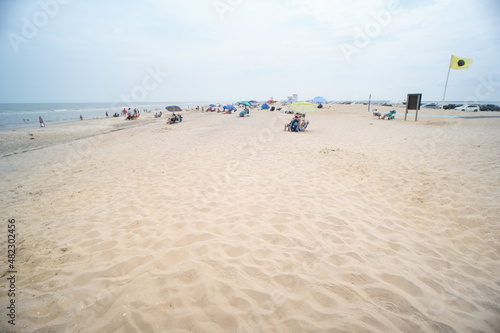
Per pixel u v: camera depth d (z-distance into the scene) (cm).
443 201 423
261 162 706
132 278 248
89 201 471
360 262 267
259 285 234
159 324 195
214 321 196
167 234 334
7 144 1468
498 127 1339
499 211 375
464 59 1520
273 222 360
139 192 506
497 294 225
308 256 279
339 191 482
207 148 951
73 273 260
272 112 3525
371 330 186
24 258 289
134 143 1223
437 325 192
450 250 294
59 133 1931
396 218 373
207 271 254
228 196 464
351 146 921
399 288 230
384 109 3694
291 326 191
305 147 911
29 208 447
